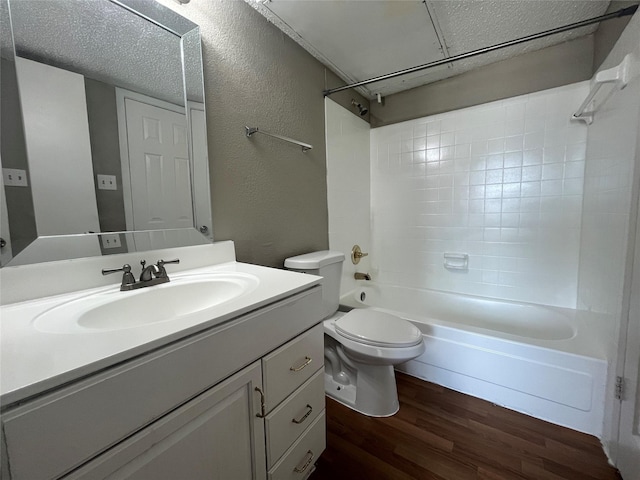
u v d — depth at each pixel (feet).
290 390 2.79
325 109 6.12
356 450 3.82
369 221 8.15
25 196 2.36
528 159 6.01
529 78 5.85
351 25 4.70
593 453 3.67
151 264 3.13
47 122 2.46
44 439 1.29
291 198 5.27
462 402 4.73
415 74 6.52
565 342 4.39
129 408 1.57
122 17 2.91
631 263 3.24
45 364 1.39
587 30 5.10
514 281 6.37
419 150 7.32
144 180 3.13
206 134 3.68
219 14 3.84
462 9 4.38
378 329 4.36
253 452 2.42
